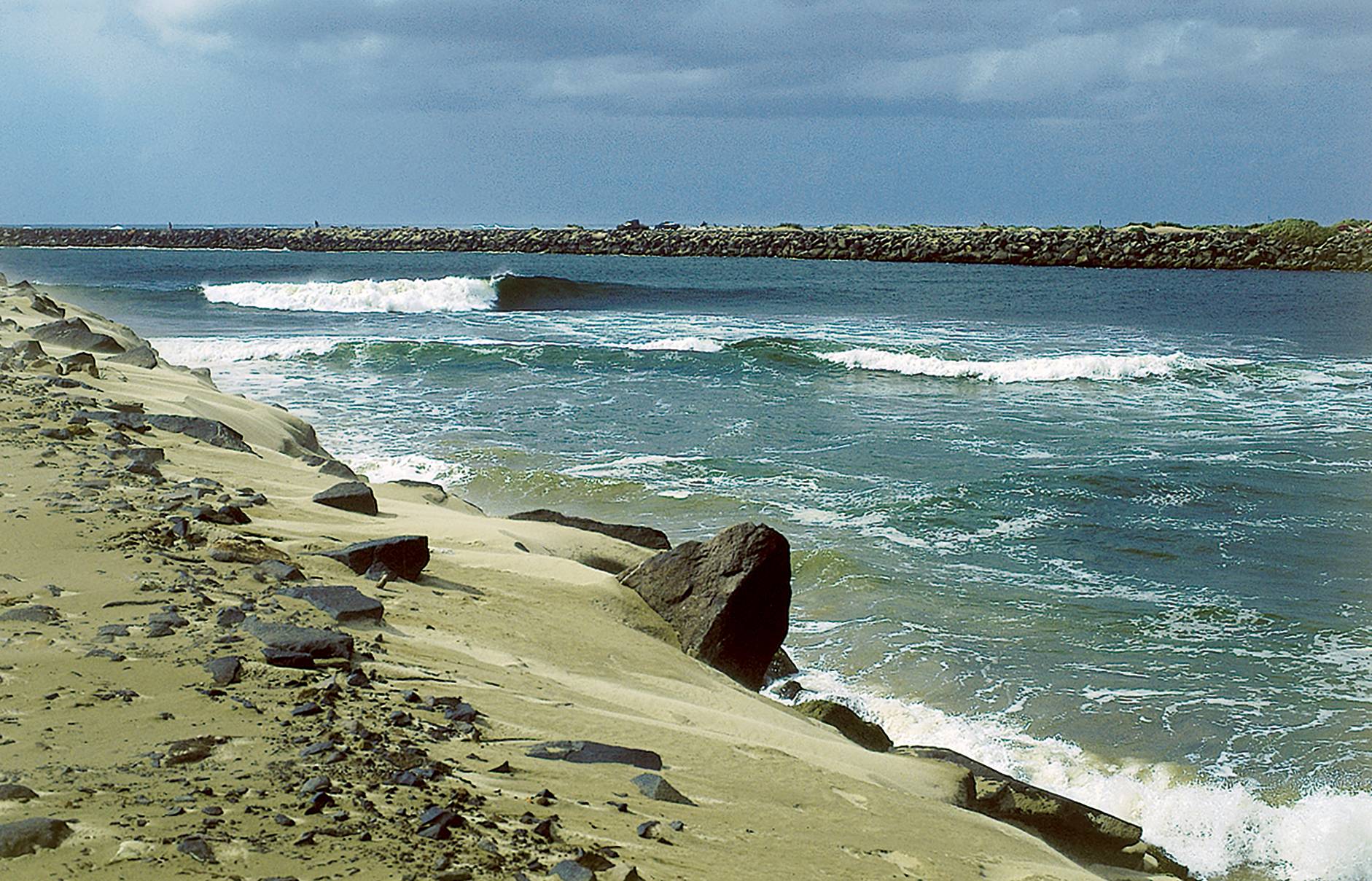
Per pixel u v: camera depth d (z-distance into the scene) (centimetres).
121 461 1034
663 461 2094
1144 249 10825
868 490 1908
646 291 6462
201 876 349
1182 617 1359
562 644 829
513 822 434
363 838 389
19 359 1510
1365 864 878
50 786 402
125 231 14225
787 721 838
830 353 3556
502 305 5775
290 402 2648
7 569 691
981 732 1056
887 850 553
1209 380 3309
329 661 601
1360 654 1259
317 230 14188
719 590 1002
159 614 624
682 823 497
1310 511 1842
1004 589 1439
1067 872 605
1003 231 12875
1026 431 2506
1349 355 4003
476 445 2202
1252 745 1036
